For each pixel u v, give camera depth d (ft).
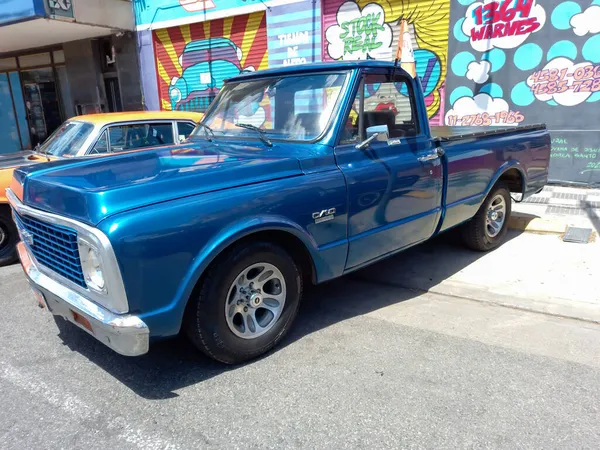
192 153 11.75
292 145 11.62
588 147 24.26
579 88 23.75
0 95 50.57
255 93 13.16
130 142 18.28
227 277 9.43
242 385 9.64
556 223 19.21
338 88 11.60
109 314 8.38
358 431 8.21
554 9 23.40
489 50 25.58
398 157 12.64
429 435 8.07
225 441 8.07
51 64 45.47
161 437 8.21
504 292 13.94
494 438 7.97
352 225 11.52
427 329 11.90
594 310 12.61
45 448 8.01
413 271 15.92
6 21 33.06
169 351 11.07
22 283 16.06
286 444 7.95
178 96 39.27
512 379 9.64
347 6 29.32
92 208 8.26
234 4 33.68
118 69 41.06
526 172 17.93
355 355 10.70
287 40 32.17
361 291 14.48
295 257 11.17
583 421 8.35
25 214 10.06
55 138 19.30
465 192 15.10
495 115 26.32
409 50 13.25
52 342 11.75
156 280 8.41
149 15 38.11
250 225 9.39
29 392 9.63
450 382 9.58
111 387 9.73
